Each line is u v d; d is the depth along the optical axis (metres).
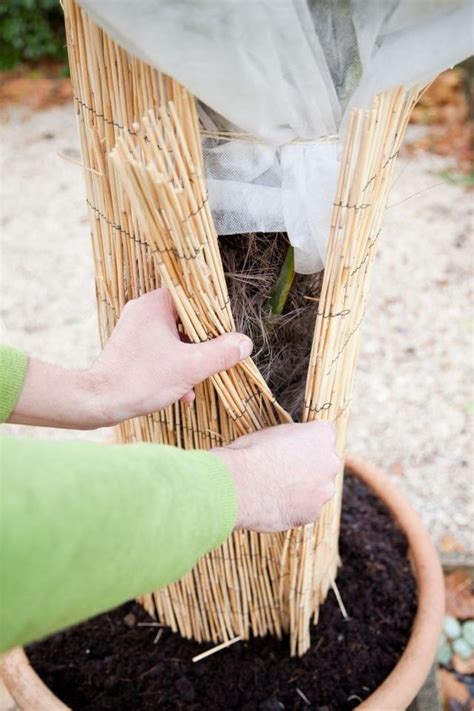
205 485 0.63
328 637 1.13
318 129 0.69
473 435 1.84
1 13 3.74
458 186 2.82
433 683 1.16
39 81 3.81
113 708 1.05
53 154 3.29
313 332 0.91
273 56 0.61
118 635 1.15
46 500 0.49
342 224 0.70
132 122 0.71
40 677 1.08
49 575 0.49
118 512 0.53
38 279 2.52
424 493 1.70
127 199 0.77
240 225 0.75
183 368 0.75
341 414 0.94
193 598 1.08
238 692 1.06
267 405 0.85
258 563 1.03
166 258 0.69
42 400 0.77
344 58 0.67
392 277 2.39
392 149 0.75
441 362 2.07
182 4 0.57
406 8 0.63
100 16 0.59
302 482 0.74
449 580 1.45
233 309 0.83
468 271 2.40
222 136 0.70
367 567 1.21
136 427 0.98
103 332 0.95
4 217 2.88
